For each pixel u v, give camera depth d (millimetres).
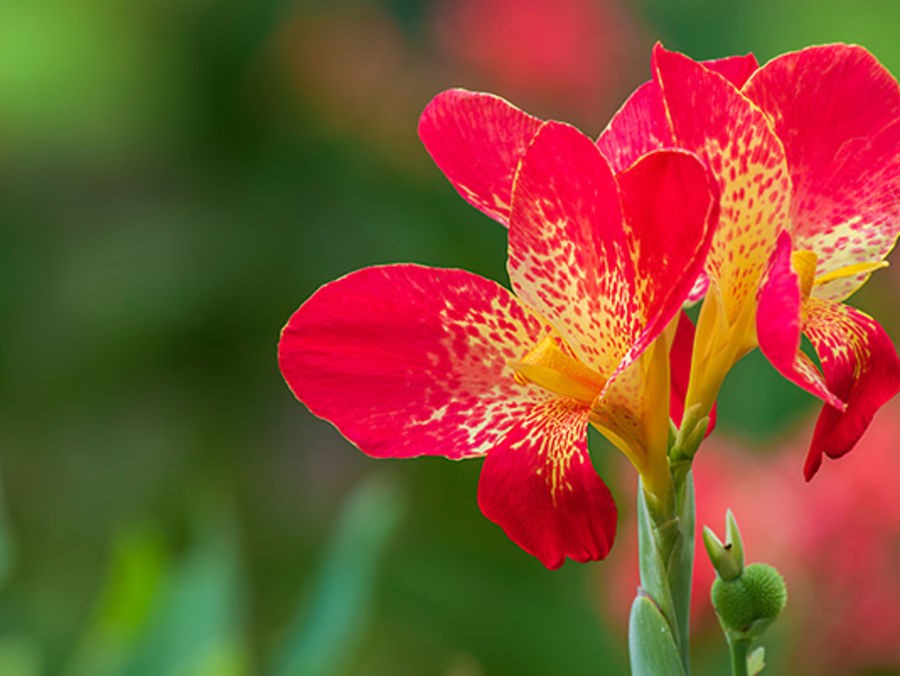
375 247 2262
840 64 765
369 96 2309
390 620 1422
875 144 768
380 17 2379
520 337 771
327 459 2363
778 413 1455
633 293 752
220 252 2365
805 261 755
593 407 754
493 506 765
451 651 1352
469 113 780
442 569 1361
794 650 1232
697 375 766
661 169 736
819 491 1220
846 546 1210
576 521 761
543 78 2262
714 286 763
